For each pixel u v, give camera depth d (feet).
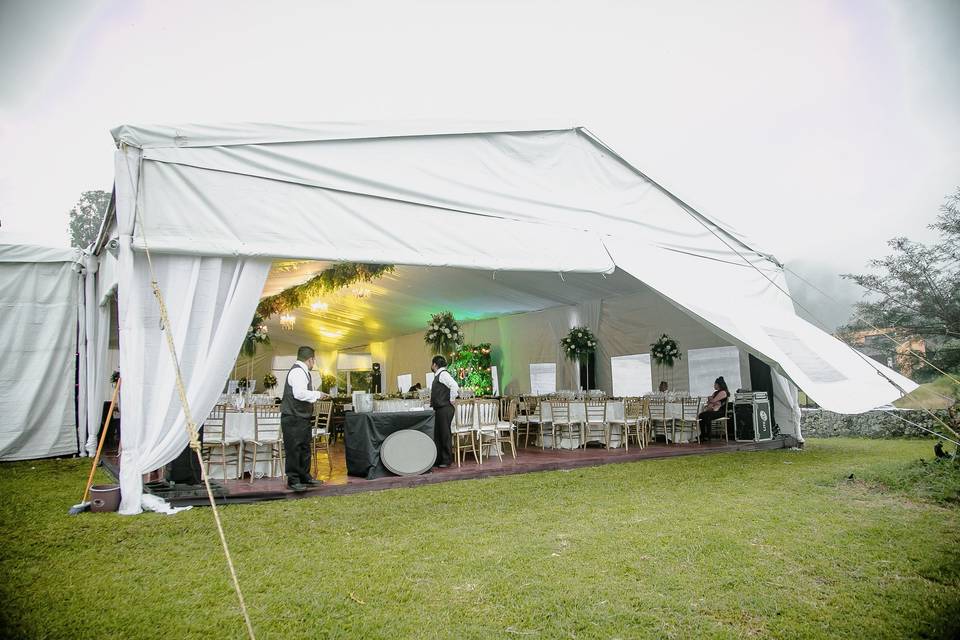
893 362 50.08
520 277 33.99
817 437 38.60
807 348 24.39
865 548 11.98
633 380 37.88
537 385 43.78
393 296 42.57
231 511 15.35
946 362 46.85
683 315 35.40
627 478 20.47
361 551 11.78
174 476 16.65
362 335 59.88
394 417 20.06
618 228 23.98
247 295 16.43
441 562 11.09
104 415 32.19
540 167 22.13
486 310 45.19
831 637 8.06
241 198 16.38
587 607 9.01
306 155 17.44
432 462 20.51
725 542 12.34
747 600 9.30
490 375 47.34
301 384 17.40
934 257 55.93
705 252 27.07
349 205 18.03
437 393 21.84
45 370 27.63
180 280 15.66
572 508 15.65
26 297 27.68
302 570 10.67
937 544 12.21
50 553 11.66
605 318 39.78
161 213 15.37
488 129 20.77
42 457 27.30
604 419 28.14
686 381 35.37
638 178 24.99
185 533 13.14
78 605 9.05
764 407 30.45
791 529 13.43
